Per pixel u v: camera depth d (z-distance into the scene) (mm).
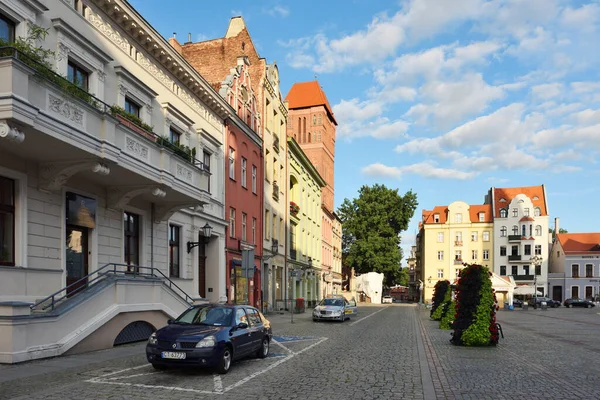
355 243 77688
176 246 21359
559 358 12859
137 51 18078
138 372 9969
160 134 19500
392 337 18656
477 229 81375
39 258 12797
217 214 25531
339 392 8438
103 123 12898
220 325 10906
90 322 12500
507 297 54625
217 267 25391
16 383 8492
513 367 11195
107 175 14477
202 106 23953
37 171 12789
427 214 92250
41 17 12883
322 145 76562
